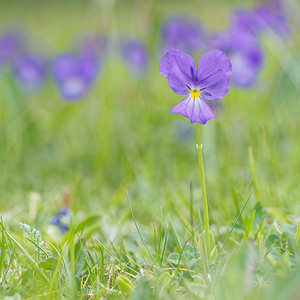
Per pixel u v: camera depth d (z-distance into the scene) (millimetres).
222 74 745
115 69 1447
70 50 1837
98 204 914
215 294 723
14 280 751
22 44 1877
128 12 3156
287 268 739
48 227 848
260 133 998
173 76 746
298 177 906
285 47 1168
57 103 1459
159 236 811
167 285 734
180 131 1120
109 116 1107
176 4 2639
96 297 742
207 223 758
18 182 974
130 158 1042
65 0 3744
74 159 1114
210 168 957
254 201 868
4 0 3707
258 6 1255
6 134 1163
